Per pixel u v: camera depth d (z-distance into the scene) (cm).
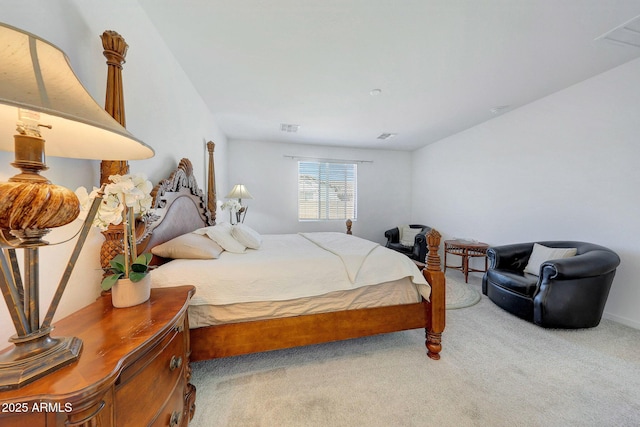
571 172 255
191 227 223
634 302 212
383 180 522
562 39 178
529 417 124
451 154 424
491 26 164
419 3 144
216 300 140
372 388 144
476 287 319
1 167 73
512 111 316
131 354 63
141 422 71
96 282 109
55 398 47
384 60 202
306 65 209
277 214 466
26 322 56
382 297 172
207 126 300
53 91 51
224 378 152
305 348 185
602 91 229
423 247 394
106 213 81
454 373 157
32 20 79
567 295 203
